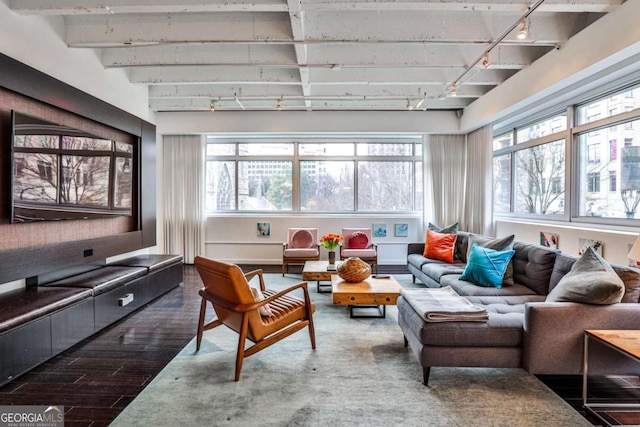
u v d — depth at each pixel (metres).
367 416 1.85
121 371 2.36
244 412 1.89
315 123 5.91
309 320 2.68
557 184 4.31
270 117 5.92
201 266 2.40
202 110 5.87
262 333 2.37
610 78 3.23
